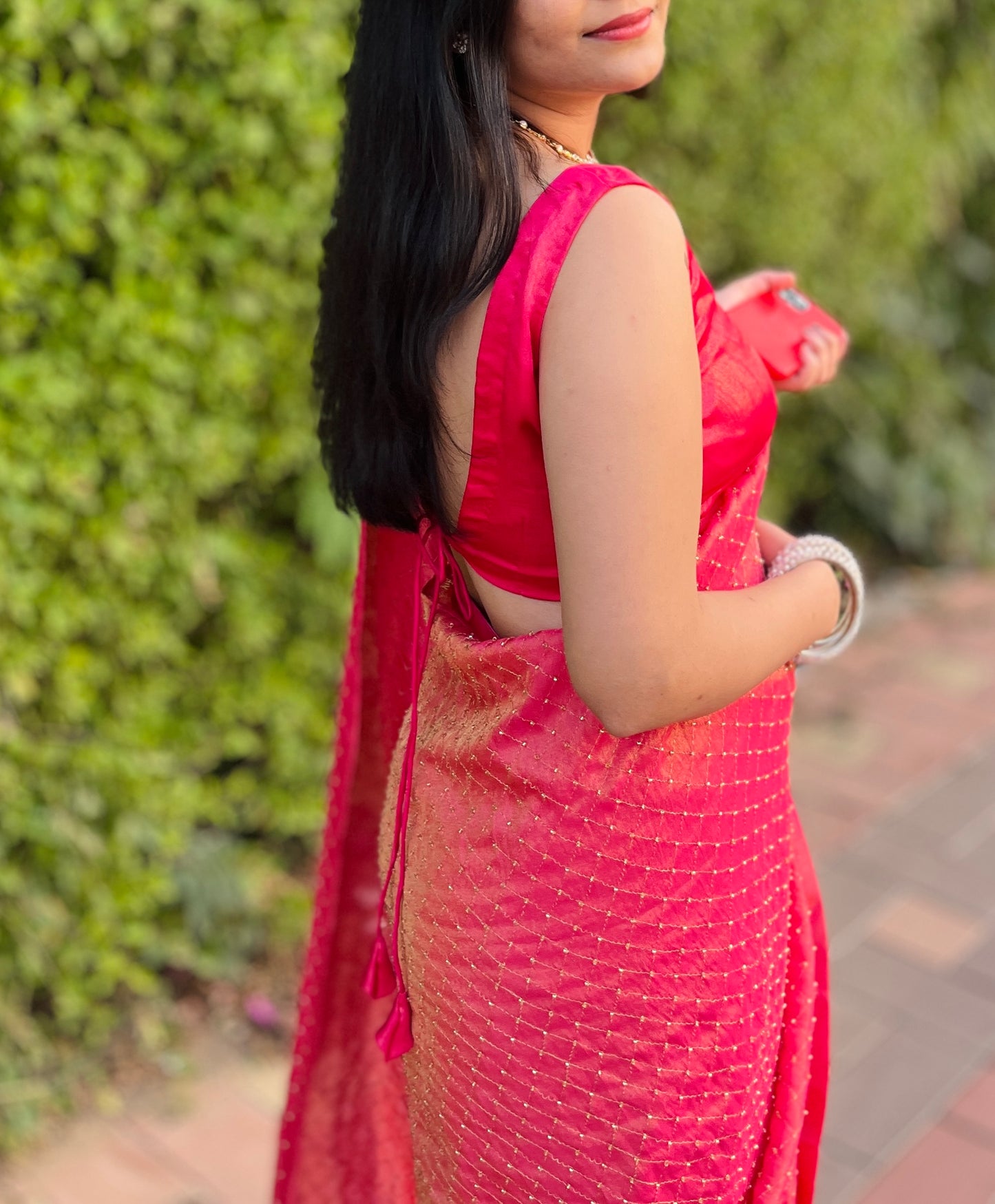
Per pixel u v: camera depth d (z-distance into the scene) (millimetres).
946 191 4625
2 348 2074
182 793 2477
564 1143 1135
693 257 1054
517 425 993
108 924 2361
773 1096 1241
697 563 1097
